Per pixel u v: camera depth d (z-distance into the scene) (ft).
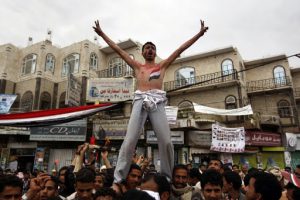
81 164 17.97
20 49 95.25
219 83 80.53
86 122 70.90
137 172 13.28
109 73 88.53
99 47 90.68
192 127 66.74
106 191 11.41
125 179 12.43
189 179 17.81
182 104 86.53
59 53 92.68
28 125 23.41
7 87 88.58
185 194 13.02
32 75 88.22
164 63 13.62
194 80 86.02
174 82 88.79
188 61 90.43
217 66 85.51
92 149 19.35
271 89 85.05
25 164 78.33
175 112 63.87
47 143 73.77
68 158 71.56
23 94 87.92
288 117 82.07
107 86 75.77
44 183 14.26
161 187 10.95
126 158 12.29
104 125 71.00
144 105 12.45
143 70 13.52
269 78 87.92
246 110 65.67
